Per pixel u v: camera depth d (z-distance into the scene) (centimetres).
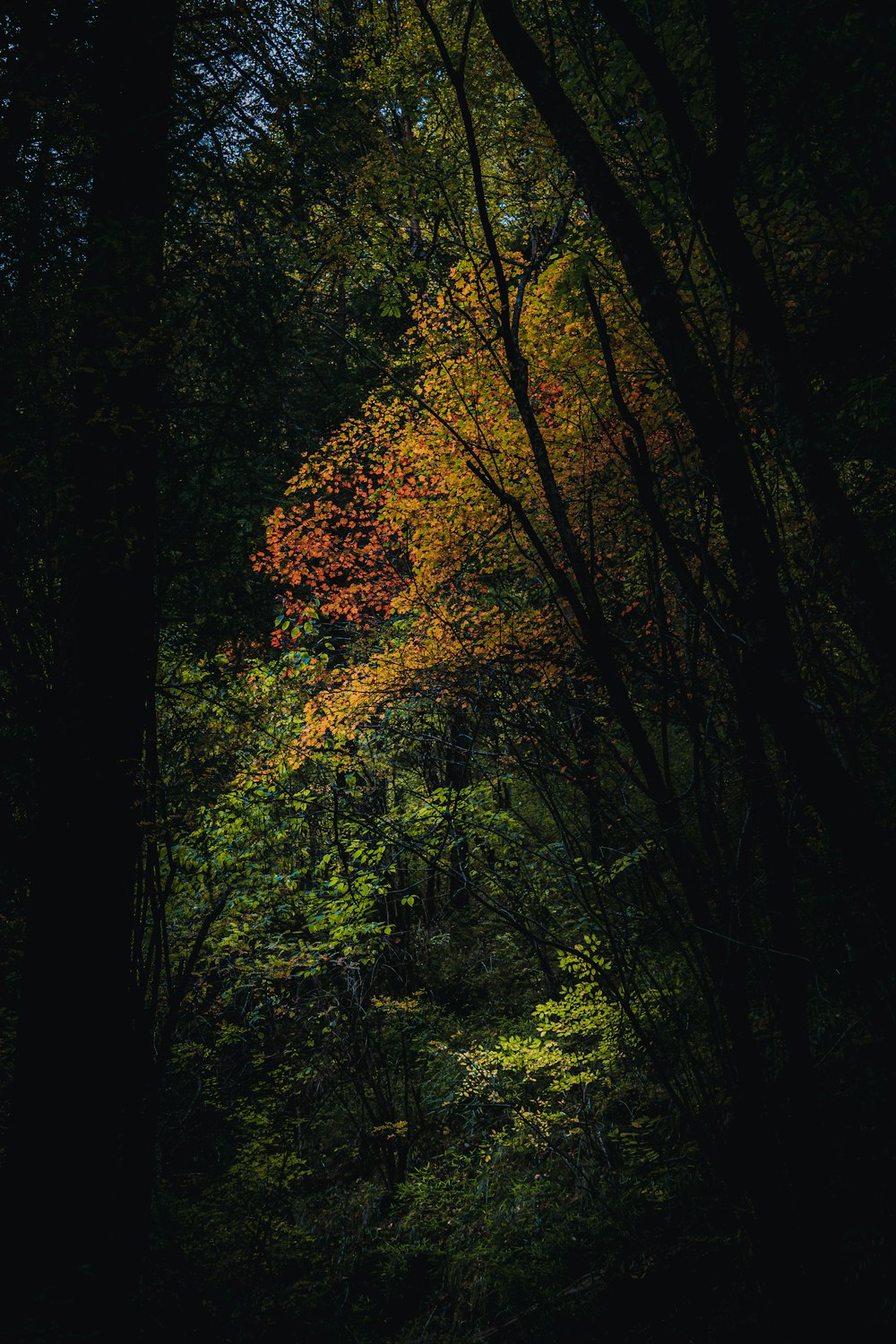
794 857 431
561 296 602
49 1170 430
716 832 461
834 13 422
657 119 444
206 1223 677
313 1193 841
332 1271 712
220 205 537
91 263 432
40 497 442
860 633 283
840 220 474
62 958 456
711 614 357
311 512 871
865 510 475
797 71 439
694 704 412
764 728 423
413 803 972
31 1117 439
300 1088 868
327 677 870
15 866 469
